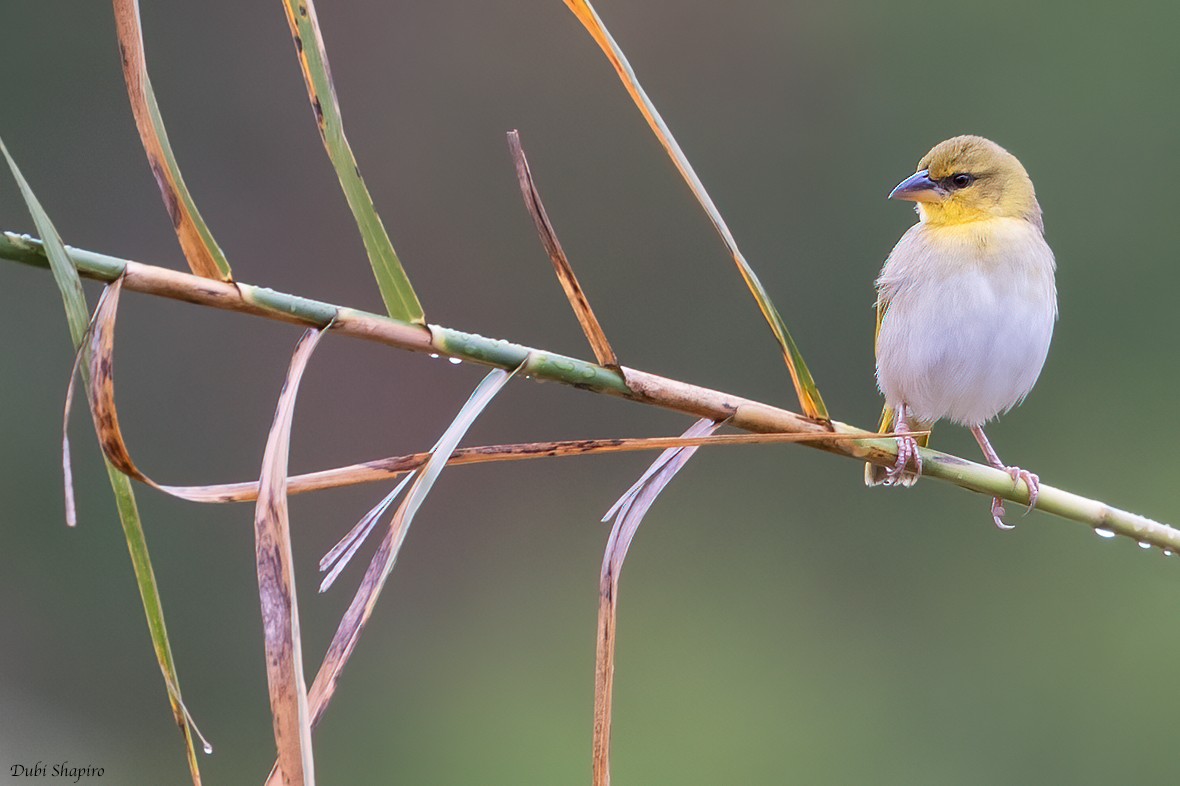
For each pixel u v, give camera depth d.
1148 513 13.17
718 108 14.80
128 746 11.60
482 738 12.33
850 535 13.16
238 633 12.35
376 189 14.49
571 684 12.53
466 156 14.70
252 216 14.06
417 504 3.29
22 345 12.54
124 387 13.23
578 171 14.79
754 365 14.30
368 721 12.49
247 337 13.59
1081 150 14.17
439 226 14.56
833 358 14.24
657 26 14.90
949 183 7.00
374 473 3.33
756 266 14.49
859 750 11.90
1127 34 14.12
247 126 14.15
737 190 14.65
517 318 14.49
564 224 14.67
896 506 13.16
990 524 12.91
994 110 14.38
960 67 14.47
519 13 14.85
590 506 13.70
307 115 14.23
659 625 12.94
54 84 13.59
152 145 3.21
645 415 13.88
